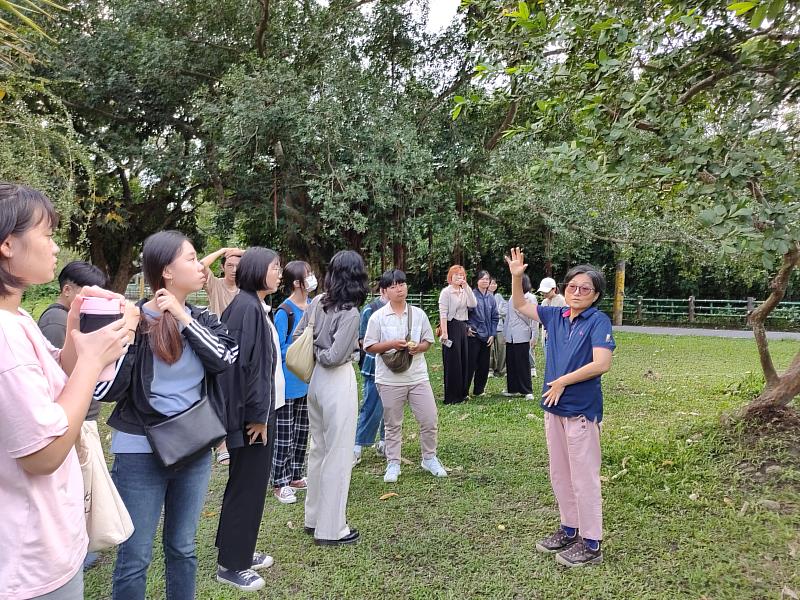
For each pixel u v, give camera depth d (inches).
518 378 265.3
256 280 103.8
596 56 144.3
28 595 47.9
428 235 450.9
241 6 396.2
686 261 680.4
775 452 153.6
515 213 436.5
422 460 168.2
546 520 133.8
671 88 148.2
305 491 155.4
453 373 251.4
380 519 135.1
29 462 46.8
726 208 106.0
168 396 79.5
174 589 86.2
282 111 349.7
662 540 122.2
